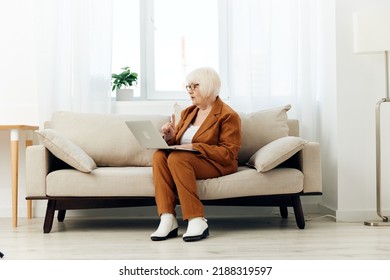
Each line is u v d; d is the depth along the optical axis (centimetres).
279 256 238
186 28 423
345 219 359
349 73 363
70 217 390
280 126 352
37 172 309
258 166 305
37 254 250
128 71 407
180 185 289
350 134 362
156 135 285
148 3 420
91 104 386
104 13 386
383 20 331
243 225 342
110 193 308
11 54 394
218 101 321
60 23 382
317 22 399
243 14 388
